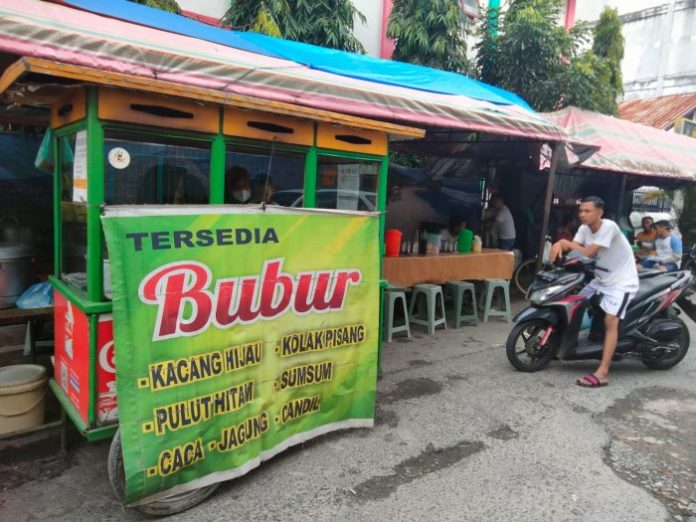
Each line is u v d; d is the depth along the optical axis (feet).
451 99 18.83
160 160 9.82
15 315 11.45
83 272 9.55
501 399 14.34
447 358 17.80
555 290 15.80
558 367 17.20
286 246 10.00
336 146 12.62
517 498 9.81
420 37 27.22
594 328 16.81
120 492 8.69
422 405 13.78
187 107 9.78
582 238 15.64
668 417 13.55
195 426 8.89
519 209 32.30
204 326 8.91
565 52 32.32
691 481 10.60
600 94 35.91
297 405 10.72
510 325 22.84
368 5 28.68
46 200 16.93
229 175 10.96
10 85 8.54
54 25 11.97
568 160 26.78
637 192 42.60
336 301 11.04
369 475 10.40
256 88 13.74
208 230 8.86
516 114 20.34
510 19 32.17
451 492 9.93
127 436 8.10
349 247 11.12
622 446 11.96
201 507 9.21
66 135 10.09
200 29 17.20
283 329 10.19
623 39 39.04
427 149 27.99
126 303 8.02
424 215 27.76
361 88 15.80
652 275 17.01
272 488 9.84
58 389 10.78
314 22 24.14
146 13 16.57
